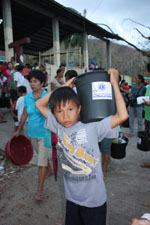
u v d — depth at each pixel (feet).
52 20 41.96
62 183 10.71
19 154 11.42
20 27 48.80
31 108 9.25
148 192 9.86
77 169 4.98
